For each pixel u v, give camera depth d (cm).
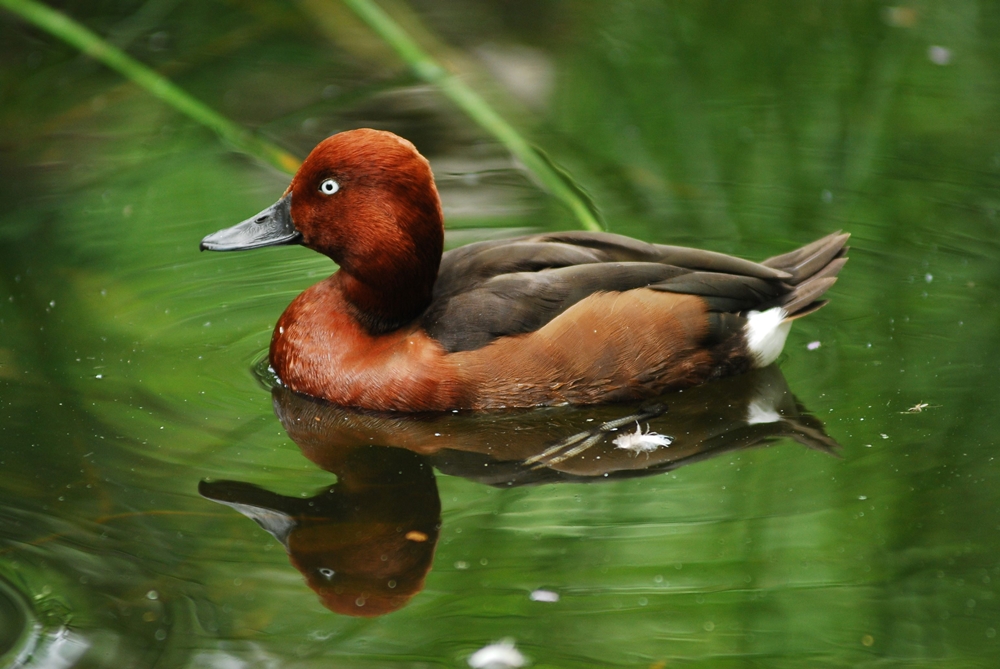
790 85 1518
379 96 1499
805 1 1741
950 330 1009
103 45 1260
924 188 1267
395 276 927
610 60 1597
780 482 805
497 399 918
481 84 1525
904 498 777
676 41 1648
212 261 1166
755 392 944
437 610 671
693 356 945
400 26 1661
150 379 950
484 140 1403
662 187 1284
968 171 1297
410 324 947
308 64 1579
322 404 938
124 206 1245
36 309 1049
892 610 667
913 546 725
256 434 878
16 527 736
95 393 920
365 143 919
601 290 929
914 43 1606
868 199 1248
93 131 1403
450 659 629
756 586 690
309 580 698
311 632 650
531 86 1523
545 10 1736
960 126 1399
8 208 1227
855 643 642
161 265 1144
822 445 852
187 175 1311
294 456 848
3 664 612
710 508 775
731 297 955
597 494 798
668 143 1382
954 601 674
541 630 653
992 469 805
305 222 946
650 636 648
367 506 780
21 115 1428
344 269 953
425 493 800
